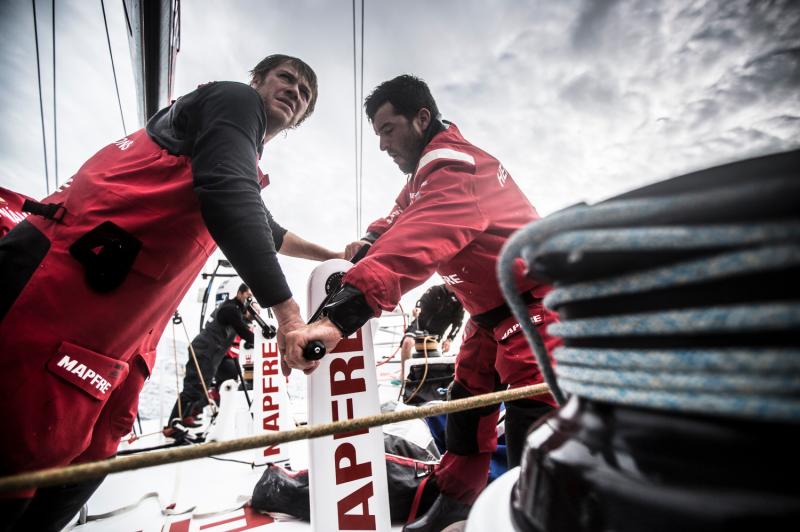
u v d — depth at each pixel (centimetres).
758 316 21
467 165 114
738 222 22
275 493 163
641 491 23
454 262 122
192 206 94
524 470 34
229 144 91
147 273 89
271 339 259
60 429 80
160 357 421
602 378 29
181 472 229
